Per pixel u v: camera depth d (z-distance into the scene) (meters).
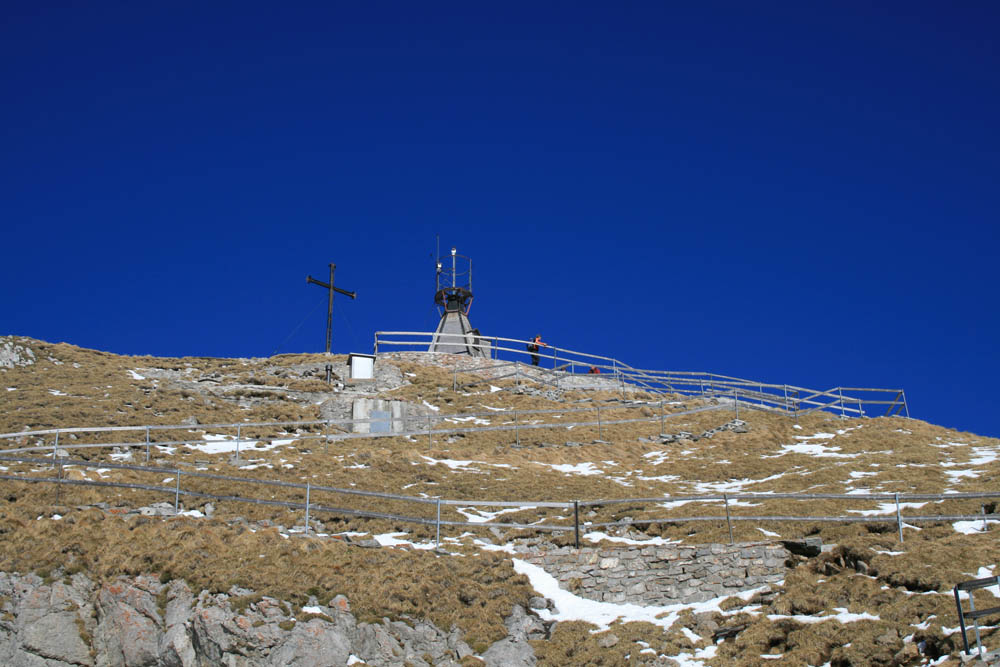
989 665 17.92
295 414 45.53
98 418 41.38
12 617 21.92
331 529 28.47
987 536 25.16
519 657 22.86
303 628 22.19
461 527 29.36
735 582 25.22
